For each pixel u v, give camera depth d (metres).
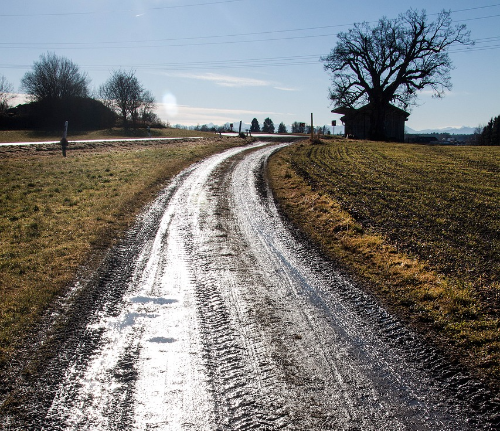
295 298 8.67
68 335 7.05
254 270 10.27
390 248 11.19
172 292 8.92
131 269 10.20
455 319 7.42
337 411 5.23
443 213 14.40
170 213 15.66
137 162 27.72
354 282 9.46
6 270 9.71
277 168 26.62
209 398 5.48
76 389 5.64
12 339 6.82
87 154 33.06
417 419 5.08
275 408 5.29
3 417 5.08
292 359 6.41
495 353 6.29
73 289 8.89
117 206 15.91
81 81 83.12
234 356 6.49
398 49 57.69
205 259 10.98
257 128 121.12
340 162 28.88
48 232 12.60
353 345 6.82
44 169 24.16
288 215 15.76
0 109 79.31
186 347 6.74
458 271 9.41
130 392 5.59
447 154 32.84
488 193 17.47
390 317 7.77
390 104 65.62
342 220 14.23
